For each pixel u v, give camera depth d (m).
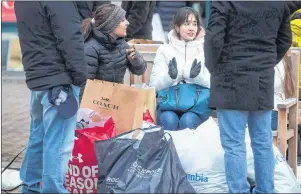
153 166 7.04
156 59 8.80
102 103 7.96
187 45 8.64
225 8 6.61
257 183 7.18
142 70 8.62
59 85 6.66
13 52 17.44
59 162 6.88
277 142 8.45
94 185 7.47
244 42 6.71
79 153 7.41
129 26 11.68
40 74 6.66
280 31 7.02
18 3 6.68
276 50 7.10
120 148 7.14
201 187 7.50
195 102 8.55
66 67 6.65
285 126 8.38
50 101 6.66
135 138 7.39
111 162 7.06
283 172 7.62
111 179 6.95
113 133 7.66
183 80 8.73
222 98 6.78
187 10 8.64
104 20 8.16
